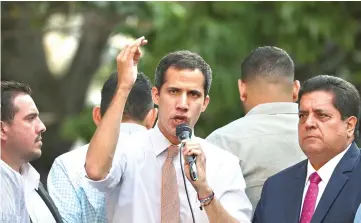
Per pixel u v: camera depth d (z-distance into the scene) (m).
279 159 10.44
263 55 10.77
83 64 25.23
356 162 9.20
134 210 9.03
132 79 8.91
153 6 20.28
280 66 10.72
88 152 8.78
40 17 22.41
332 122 9.12
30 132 9.64
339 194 9.09
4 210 8.81
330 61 22.67
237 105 20.12
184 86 8.99
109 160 8.76
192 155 8.70
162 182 9.08
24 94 9.71
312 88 9.26
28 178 9.71
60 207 10.04
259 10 20.69
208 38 19.81
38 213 9.54
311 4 20.66
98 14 22.27
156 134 9.26
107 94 10.51
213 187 9.19
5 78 24.77
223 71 19.66
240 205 9.26
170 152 9.18
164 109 9.03
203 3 20.48
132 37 20.91
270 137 10.50
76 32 24.20
